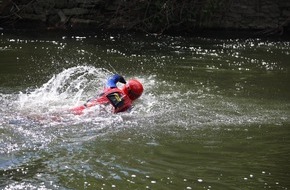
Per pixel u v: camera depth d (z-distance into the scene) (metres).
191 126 8.00
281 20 19.12
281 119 8.58
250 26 19.11
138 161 6.52
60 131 7.40
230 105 9.35
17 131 7.25
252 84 11.32
